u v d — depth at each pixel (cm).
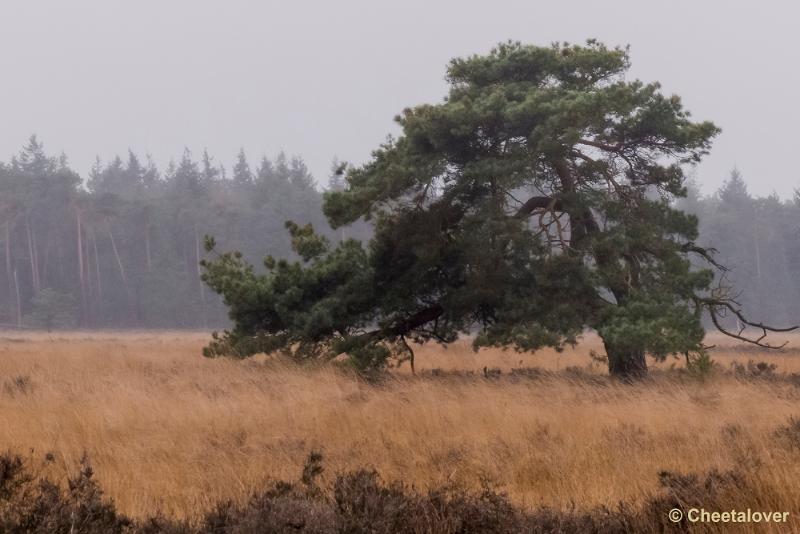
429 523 2391
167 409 5428
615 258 8019
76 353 10994
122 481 3272
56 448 3981
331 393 6366
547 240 8162
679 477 2828
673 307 7638
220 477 3406
